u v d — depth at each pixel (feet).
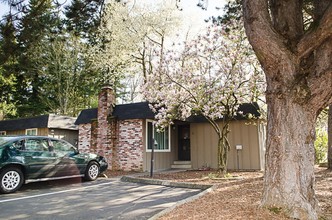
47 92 80.53
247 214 13.50
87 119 45.11
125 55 61.52
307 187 13.43
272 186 13.88
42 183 28.48
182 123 46.37
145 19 60.34
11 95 77.82
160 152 43.45
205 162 43.57
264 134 42.88
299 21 15.10
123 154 40.60
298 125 13.66
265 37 13.74
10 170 23.20
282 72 14.05
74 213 16.31
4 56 22.90
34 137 25.64
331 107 33.91
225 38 30.60
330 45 13.57
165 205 17.97
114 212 16.40
